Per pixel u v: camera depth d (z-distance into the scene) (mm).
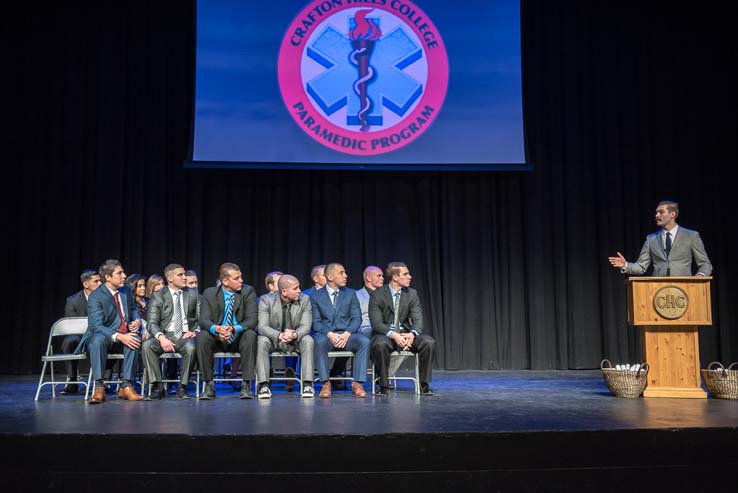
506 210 6965
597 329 6852
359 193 6922
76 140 6750
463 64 6645
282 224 6898
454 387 4926
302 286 6812
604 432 2844
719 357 6887
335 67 6605
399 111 6605
